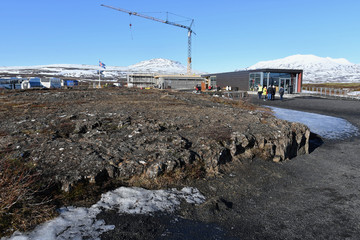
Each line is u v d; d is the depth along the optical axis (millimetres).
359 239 3469
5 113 8750
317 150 8305
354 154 7863
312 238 3471
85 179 4129
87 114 8562
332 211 4242
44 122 7176
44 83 41812
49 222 3209
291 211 4195
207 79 50344
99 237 3041
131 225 3344
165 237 3205
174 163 4797
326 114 16031
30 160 4480
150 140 5898
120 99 14312
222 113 9891
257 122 8281
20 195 3320
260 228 3646
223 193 4613
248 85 38000
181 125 7293
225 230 3512
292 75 35656
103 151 5141
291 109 18547
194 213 3822
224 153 5617
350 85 79500
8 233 2947
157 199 4043
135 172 4566
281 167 6191
